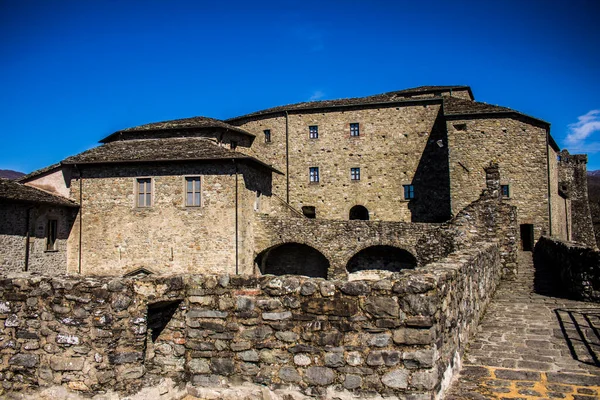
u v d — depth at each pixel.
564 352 8.86
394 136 38.28
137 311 7.03
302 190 39.59
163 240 26.89
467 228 21.80
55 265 26.53
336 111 39.47
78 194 27.89
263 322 6.89
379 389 6.27
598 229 54.75
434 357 6.21
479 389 6.96
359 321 6.44
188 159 26.38
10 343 7.29
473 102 35.44
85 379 6.94
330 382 6.48
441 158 37.12
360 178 38.69
